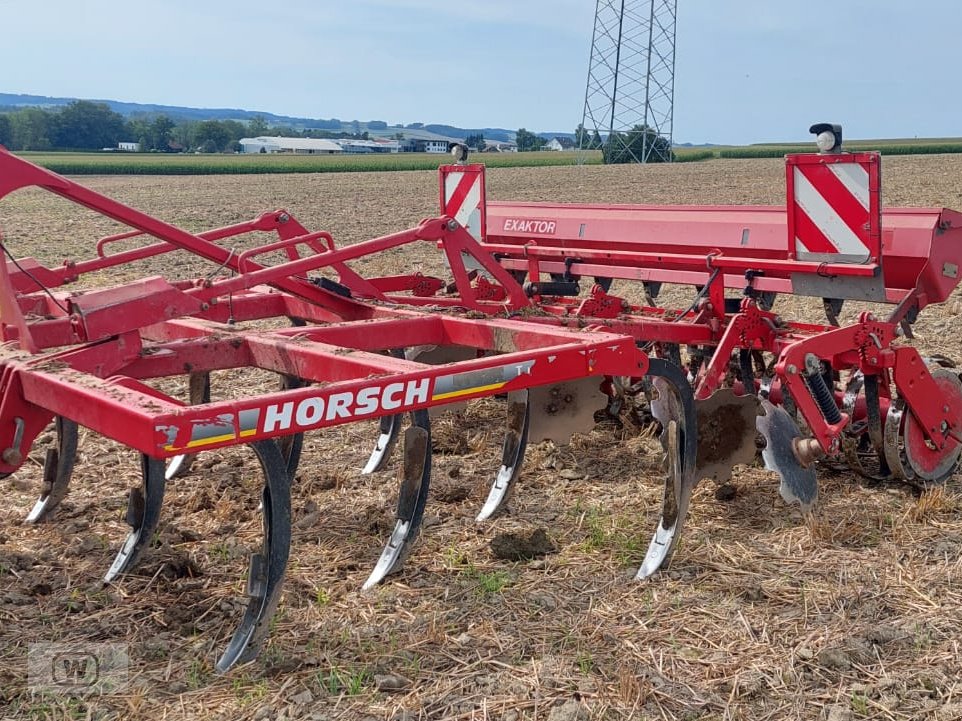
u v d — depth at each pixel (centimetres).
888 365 511
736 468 571
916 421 532
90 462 575
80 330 384
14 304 403
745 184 3809
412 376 351
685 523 489
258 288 624
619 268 713
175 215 2508
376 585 418
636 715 321
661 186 3759
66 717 316
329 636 371
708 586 417
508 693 334
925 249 547
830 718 319
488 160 8106
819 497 525
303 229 635
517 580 422
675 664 353
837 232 514
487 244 695
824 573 429
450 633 376
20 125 13500
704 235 660
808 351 478
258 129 19338
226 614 388
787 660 355
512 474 502
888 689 336
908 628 379
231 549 445
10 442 371
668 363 437
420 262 1569
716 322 578
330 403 332
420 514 438
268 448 349
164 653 358
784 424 487
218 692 333
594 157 8638
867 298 513
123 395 319
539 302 736
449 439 621
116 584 415
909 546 459
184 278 1338
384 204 2914
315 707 324
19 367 364
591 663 353
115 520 490
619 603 402
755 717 321
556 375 394
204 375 554
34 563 435
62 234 1966
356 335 452
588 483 549
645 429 634
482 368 371
